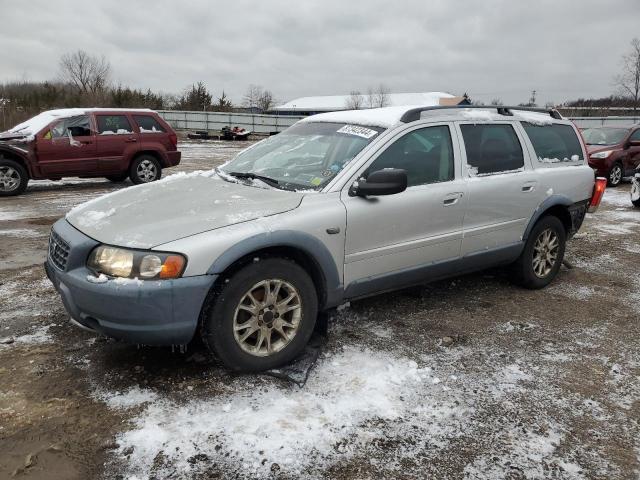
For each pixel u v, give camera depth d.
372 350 3.65
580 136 5.46
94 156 11.06
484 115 4.54
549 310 4.55
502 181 4.45
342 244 3.49
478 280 5.29
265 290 3.20
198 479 2.38
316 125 4.39
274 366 3.29
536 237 4.88
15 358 3.41
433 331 4.02
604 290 5.15
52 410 2.86
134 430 2.70
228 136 33.53
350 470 2.47
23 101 34.69
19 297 4.49
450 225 4.12
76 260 3.05
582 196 5.25
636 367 3.56
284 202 3.38
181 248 2.89
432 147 4.08
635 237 7.59
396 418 2.88
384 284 3.85
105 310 2.90
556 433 2.80
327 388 3.14
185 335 2.97
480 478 2.45
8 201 9.73
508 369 3.47
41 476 2.38
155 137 11.87
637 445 2.72
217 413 2.86
